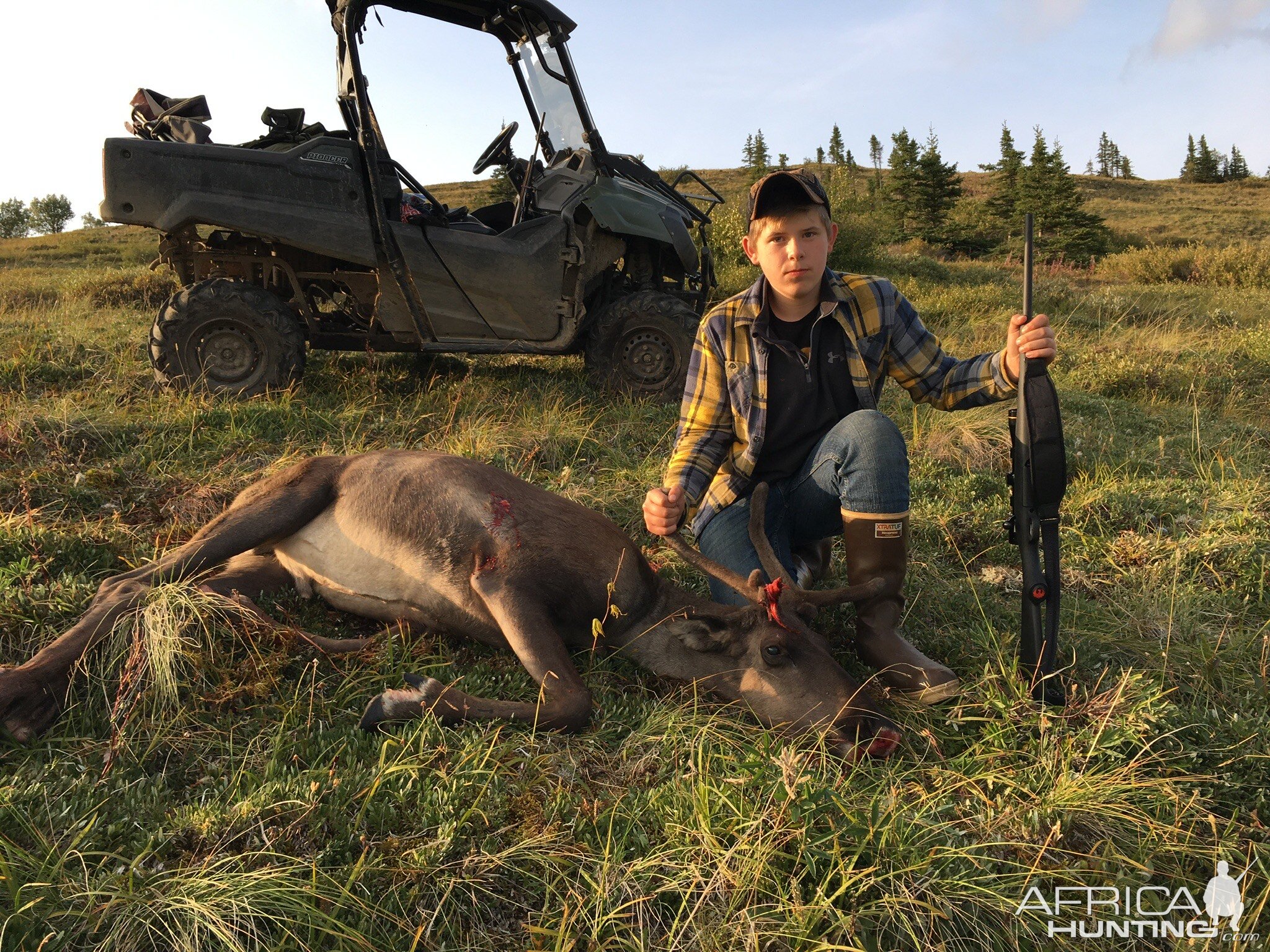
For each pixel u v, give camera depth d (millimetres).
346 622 3295
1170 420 7199
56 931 1782
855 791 2412
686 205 7691
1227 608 3748
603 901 1982
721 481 3363
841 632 3416
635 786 2422
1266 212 50438
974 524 4508
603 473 5082
